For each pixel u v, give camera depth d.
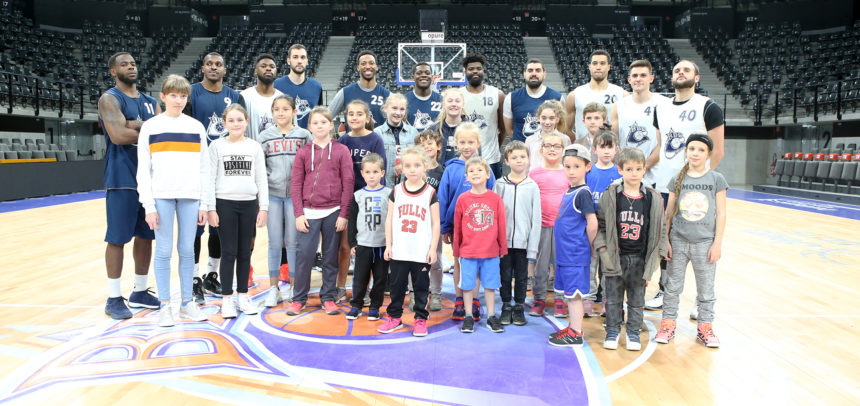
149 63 17.33
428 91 4.04
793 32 17.33
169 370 2.21
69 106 13.69
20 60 14.84
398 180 3.59
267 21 19.80
